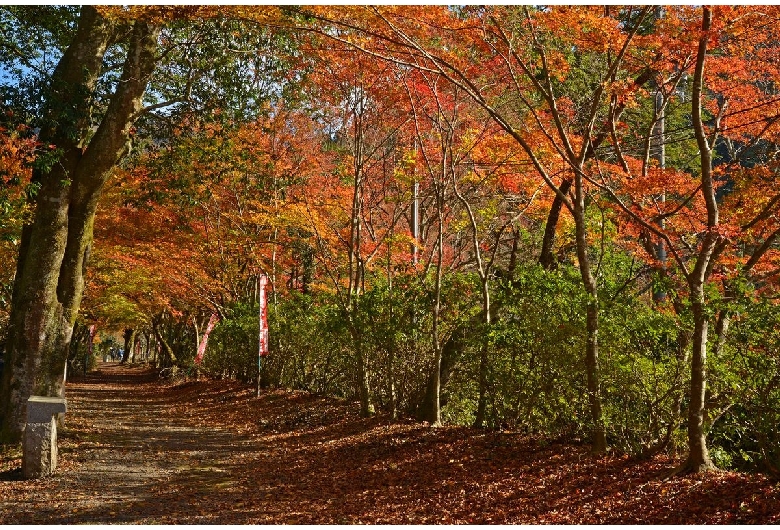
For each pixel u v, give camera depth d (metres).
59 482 10.13
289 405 19.34
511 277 12.36
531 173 12.61
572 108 13.34
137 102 13.36
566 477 8.58
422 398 14.63
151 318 37.72
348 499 9.05
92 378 42.97
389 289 14.98
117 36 13.81
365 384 15.73
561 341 10.02
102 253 22.53
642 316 9.31
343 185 18.28
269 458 12.80
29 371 12.71
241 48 14.84
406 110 14.95
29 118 11.73
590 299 9.12
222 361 30.48
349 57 13.68
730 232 7.92
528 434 11.15
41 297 12.88
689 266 10.63
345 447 12.80
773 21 9.36
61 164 12.58
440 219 13.53
